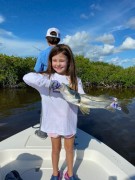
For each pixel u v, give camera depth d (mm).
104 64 26578
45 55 1397
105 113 5707
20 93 12133
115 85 22375
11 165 1166
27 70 17328
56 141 966
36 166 1163
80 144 1301
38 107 7207
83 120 5051
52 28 1401
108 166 1114
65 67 933
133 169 1051
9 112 6387
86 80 22094
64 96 862
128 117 5441
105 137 4098
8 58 16312
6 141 1342
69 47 928
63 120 946
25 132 1480
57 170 994
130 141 3883
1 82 16109
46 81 867
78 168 1133
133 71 22453
